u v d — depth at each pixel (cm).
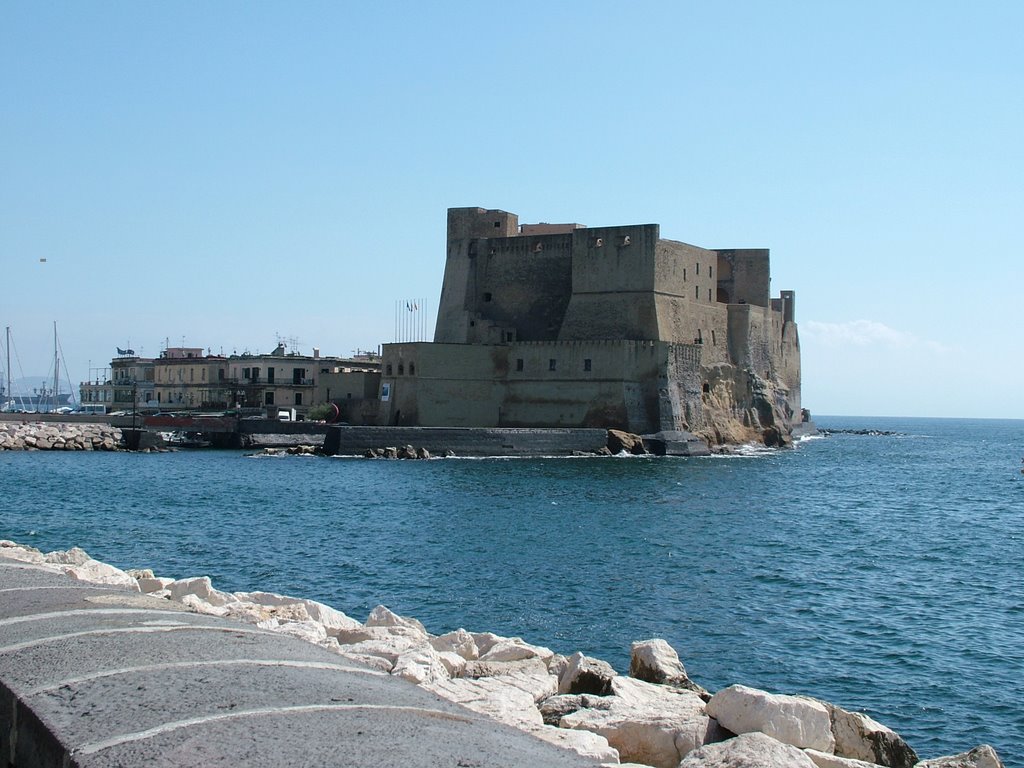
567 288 12138
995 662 2847
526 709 1609
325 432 10812
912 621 3338
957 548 5094
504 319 12456
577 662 1883
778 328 14075
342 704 1005
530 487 7388
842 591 3841
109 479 7550
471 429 10106
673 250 11781
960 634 3167
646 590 3738
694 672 2684
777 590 3828
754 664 2784
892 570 4359
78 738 891
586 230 11756
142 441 10425
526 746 977
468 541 4816
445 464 9162
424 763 852
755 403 12925
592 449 10550
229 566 4056
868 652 2934
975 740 2241
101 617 1327
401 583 3756
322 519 5519
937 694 2553
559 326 12131
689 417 11531
